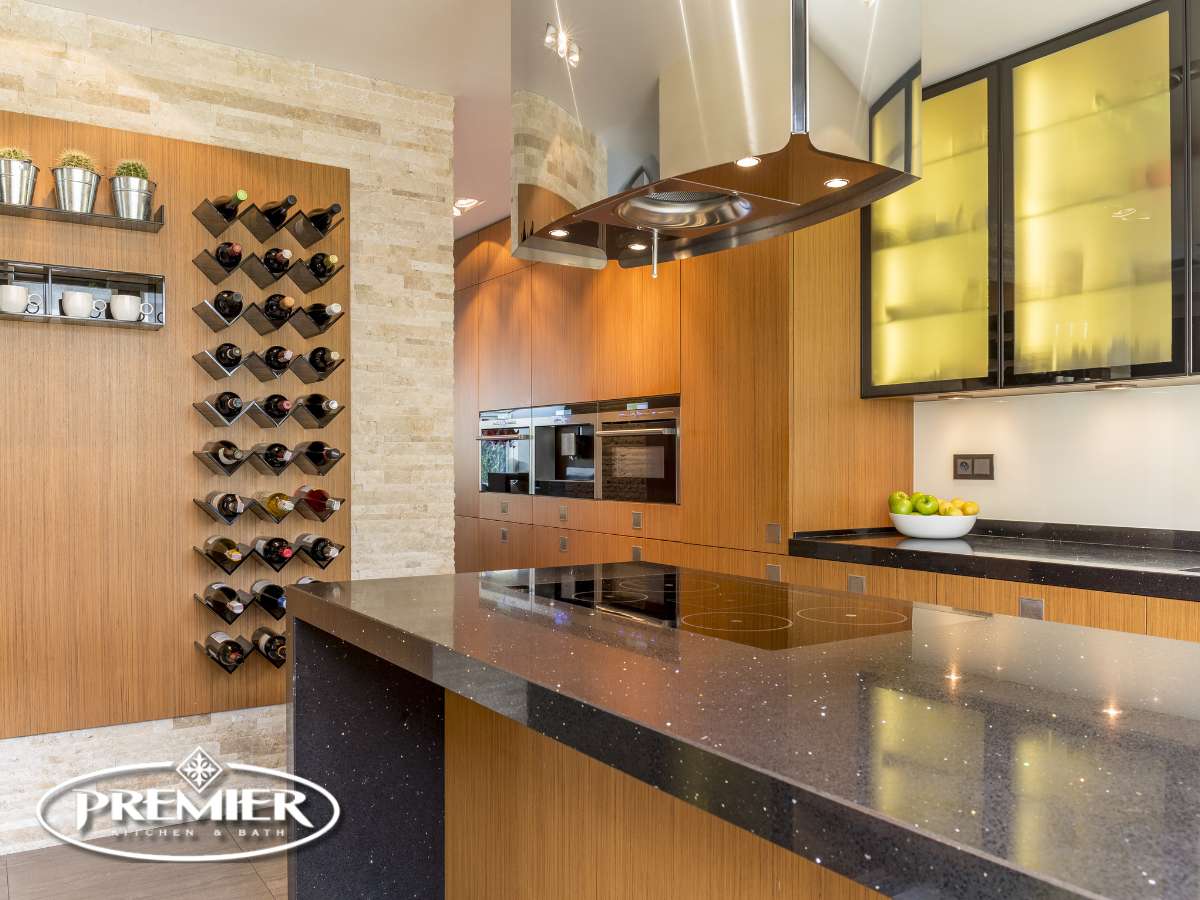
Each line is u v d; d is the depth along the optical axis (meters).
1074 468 3.24
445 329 3.75
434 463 3.71
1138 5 2.70
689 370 4.02
